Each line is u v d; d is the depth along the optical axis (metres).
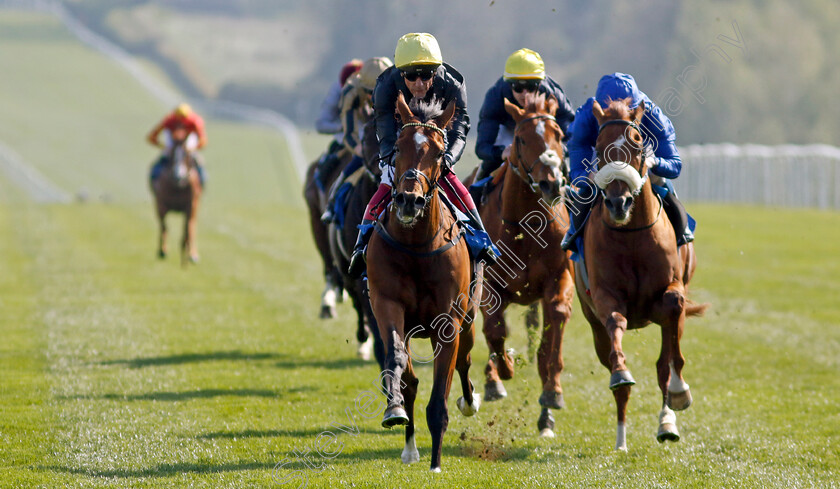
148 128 69.69
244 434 8.23
